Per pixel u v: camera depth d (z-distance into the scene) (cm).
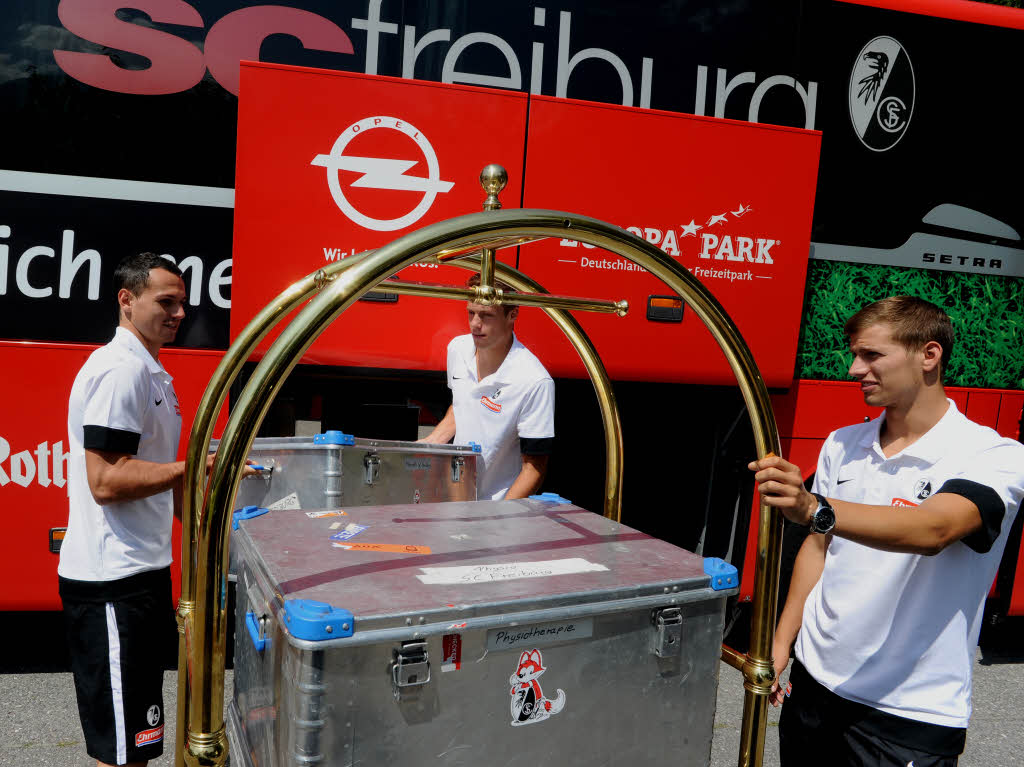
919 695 174
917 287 366
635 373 330
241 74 287
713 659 137
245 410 116
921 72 356
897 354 179
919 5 353
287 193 293
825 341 358
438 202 305
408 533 150
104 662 220
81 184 296
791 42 339
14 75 290
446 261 156
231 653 350
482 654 115
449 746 114
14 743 287
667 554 144
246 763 137
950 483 163
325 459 221
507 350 264
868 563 180
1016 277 377
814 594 201
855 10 346
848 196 354
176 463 221
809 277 353
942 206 364
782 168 335
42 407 298
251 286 293
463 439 271
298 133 292
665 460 357
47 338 298
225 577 121
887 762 175
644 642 129
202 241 305
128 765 224
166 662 240
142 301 231
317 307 116
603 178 319
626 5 321
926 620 173
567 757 125
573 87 318
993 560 175
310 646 102
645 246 137
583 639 124
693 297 143
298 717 105
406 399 321
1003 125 368
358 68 303
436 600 114
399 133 300
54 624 392
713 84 331
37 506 301
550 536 153
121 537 221
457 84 305
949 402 186
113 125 296
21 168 292
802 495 140
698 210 328
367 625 106
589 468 353
